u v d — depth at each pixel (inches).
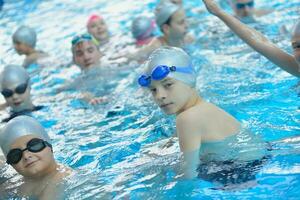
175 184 169.5
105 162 197.5
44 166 180.5
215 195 161.0
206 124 179.5
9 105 272.5
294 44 186.1
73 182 179.8
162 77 177.5
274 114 213.0
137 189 171.2
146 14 431.2
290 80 247.8
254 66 272.4
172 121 224.7
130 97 265.4
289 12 354.0
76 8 479.2
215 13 211.3
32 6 501.7
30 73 329.4
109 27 408.8
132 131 225.9
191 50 311.9
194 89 185.8
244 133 187.2
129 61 318.7
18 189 183.0
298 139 185.9
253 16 351.3
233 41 316.8
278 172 166.7
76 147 217.9
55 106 272.4
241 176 167.3
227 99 236.4
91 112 256.5
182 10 329.7
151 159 189.5
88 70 308.7
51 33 421.4
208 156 176.9
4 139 180.1
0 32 439.8
